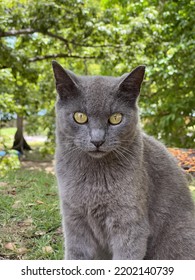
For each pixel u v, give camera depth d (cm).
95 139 37
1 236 51
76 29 125
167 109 122
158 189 42
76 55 137
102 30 116
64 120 39
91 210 39
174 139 127
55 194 67
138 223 38
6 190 69
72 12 116
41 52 130
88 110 38
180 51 117
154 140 46
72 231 41
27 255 48
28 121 211
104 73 142
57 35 124
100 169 38
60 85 39
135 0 127
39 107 167
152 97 131
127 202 38
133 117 39
